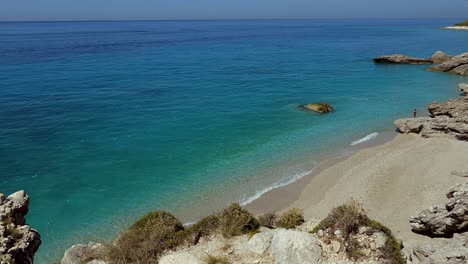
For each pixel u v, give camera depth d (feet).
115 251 46.88
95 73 263.90
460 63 265.54
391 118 160.04
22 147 124.36
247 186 99.55
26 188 98.63
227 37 650.43
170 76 256.93
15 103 176.55
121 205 91.50
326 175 104.42
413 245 57.57
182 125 151.23
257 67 298.76
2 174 105.19
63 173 107.55
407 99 192.65
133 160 117.08
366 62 324.39
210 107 178.29
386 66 301.63
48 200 93.45
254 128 148.05
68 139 133.28
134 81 237.04
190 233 49.73
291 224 63.93
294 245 43.29
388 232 46.03
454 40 515.50
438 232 66.03
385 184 96.07
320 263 41.83
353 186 96.32
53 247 73.82
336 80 244.83
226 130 145.48
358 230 45.39
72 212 88.58
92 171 109.09
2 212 48.78
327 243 44.68
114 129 144.97
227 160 117.29
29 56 355.97
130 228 53.78
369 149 123.13
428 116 161.58
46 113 162.71
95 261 45.70
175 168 111.75
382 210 83.25
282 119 159.84
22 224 52.08
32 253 48.21
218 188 98.78
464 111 137.80
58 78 240.94
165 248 47.52
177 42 543.39
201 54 388.78
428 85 227.40
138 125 150.20
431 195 87.25
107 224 83.46
